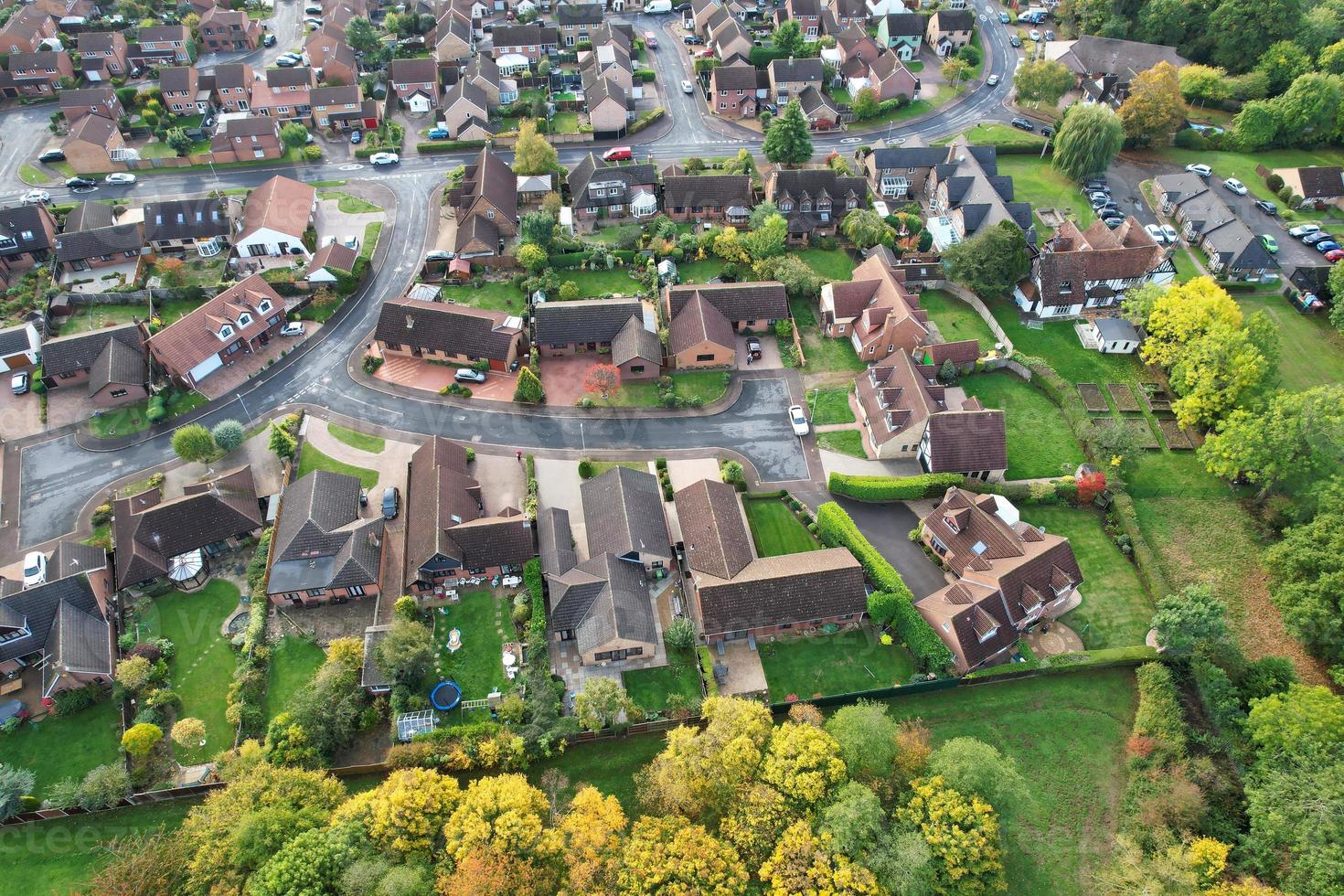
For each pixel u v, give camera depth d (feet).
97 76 563.48
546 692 253.65
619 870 205.36
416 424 350.64
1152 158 535.19
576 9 634.02
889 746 228.02
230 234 441.27
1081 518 322.75
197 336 365.61
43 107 546.67
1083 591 297.74
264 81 565.94
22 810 230.89
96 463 332.80
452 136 529.86
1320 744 232.12
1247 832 232.94
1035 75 558.15
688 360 375.04
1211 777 239.30
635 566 289.33
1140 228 431.02
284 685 263.29
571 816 212.84
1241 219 481.87
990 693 268.21
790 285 407.85
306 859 197.67
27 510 314.76
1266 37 590.14
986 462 326.03
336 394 363.56
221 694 261.44
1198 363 343.87
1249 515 323.16
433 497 298.15
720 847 208.85
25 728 253.65
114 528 297.94
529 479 322.75
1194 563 307.37
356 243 435.12
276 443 326.24
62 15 622.54
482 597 288.10
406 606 275.80
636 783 236.84
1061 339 399.24
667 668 270.26
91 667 259.60
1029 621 281.33
